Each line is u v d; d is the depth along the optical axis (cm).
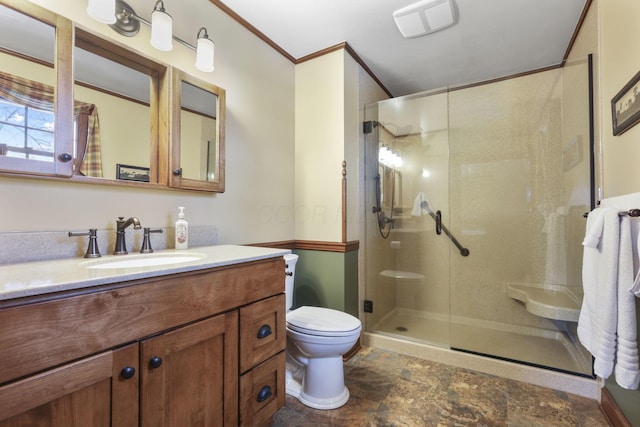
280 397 131
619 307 102
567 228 220
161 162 139
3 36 95
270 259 128
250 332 117
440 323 260
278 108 215
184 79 146
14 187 99
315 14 180
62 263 98
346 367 194
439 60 235
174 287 91
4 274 78
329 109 216
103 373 74
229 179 175
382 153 259
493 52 220
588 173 180
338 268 210
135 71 132
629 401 124
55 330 67
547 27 193
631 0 118
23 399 62
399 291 283
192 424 95
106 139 121
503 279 248
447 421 141
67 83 105
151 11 137
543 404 154
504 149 248
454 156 265
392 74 257
